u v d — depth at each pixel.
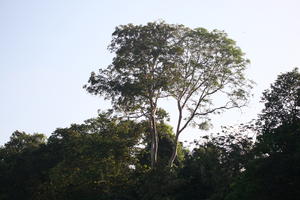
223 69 53.56
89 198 52.09
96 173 51.72
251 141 43.22
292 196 33.22
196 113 54.62
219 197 40.53
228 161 43.25
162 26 53.44
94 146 53.72
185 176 47.31
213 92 54.50
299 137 34.56
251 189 34.44
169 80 52.53
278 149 35.50
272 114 39.09
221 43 53.22
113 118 56.38
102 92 52.84
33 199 64.38
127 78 52.78
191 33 53.62
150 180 47.09
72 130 68.38
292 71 39.72
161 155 60.31
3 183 69.50
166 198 44.59
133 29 53.41
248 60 53.69
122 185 51.16
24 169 69.69
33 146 79.00
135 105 53.66
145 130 56.75
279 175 32.88
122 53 52.66
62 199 53.59
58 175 53.78
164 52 52.00
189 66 53.69
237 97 54.09
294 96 38.81
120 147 53.47
